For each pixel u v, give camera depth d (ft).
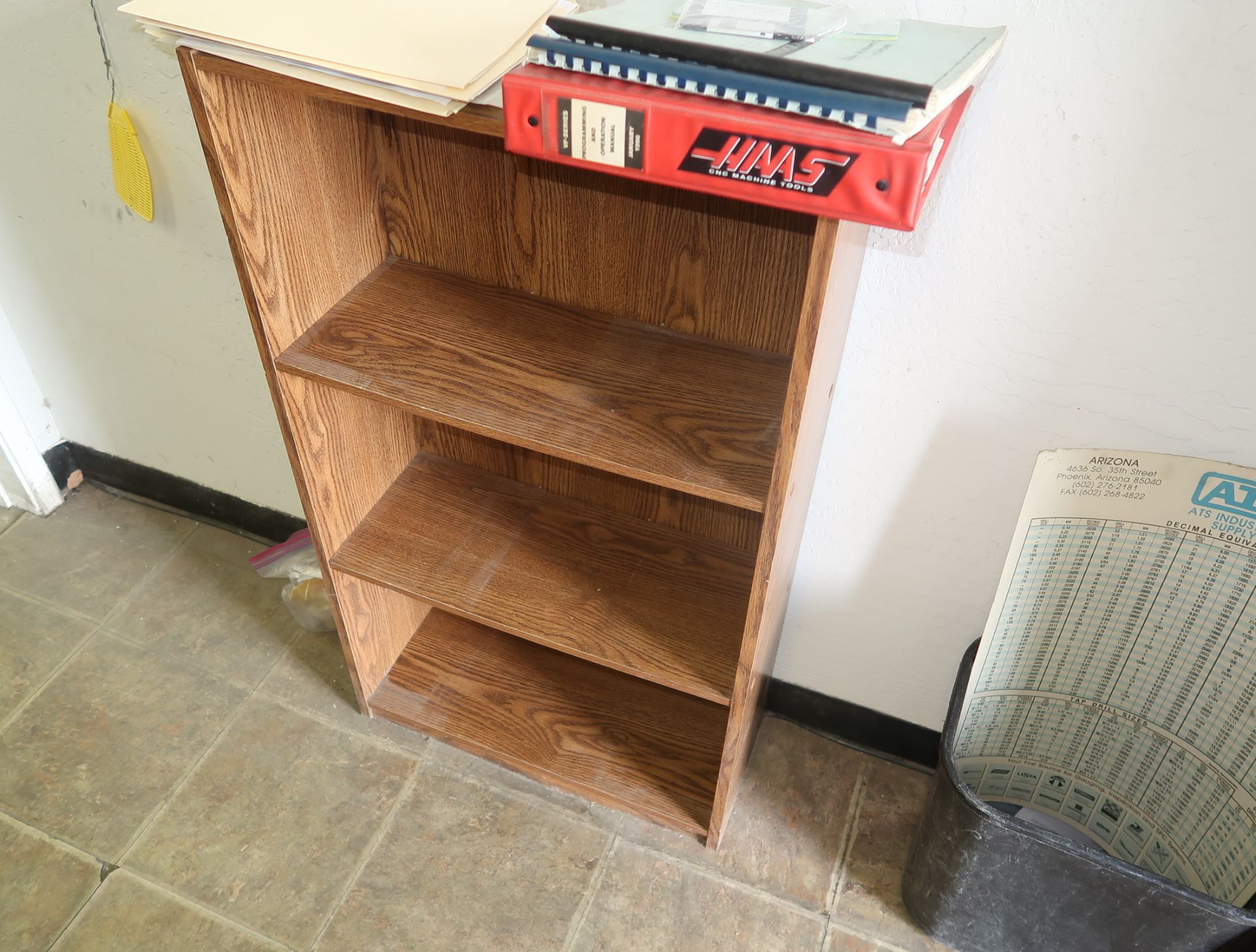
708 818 5.01
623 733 5.33
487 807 5.15
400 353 3.95
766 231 3.59
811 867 4.97
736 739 4.35
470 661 5.64
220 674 5.71
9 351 5.93
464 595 4.61
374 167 4.12
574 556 4.80
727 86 2.37
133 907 4.73
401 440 5.07
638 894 4.85
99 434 6.40
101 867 4.86
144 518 6.57
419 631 5.78
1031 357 3.64
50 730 5.40
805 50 2.50
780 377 3.90
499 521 4.96
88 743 5.35
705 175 2.50
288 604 5.85
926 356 3.80
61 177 4.89
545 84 2.50
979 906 4.35
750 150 2.40
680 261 3.85
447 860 4.94
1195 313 3.29
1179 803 4.33
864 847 5.06
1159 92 2.88
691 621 4.55
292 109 3.56
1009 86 3.04
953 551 4.43
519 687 5.52
